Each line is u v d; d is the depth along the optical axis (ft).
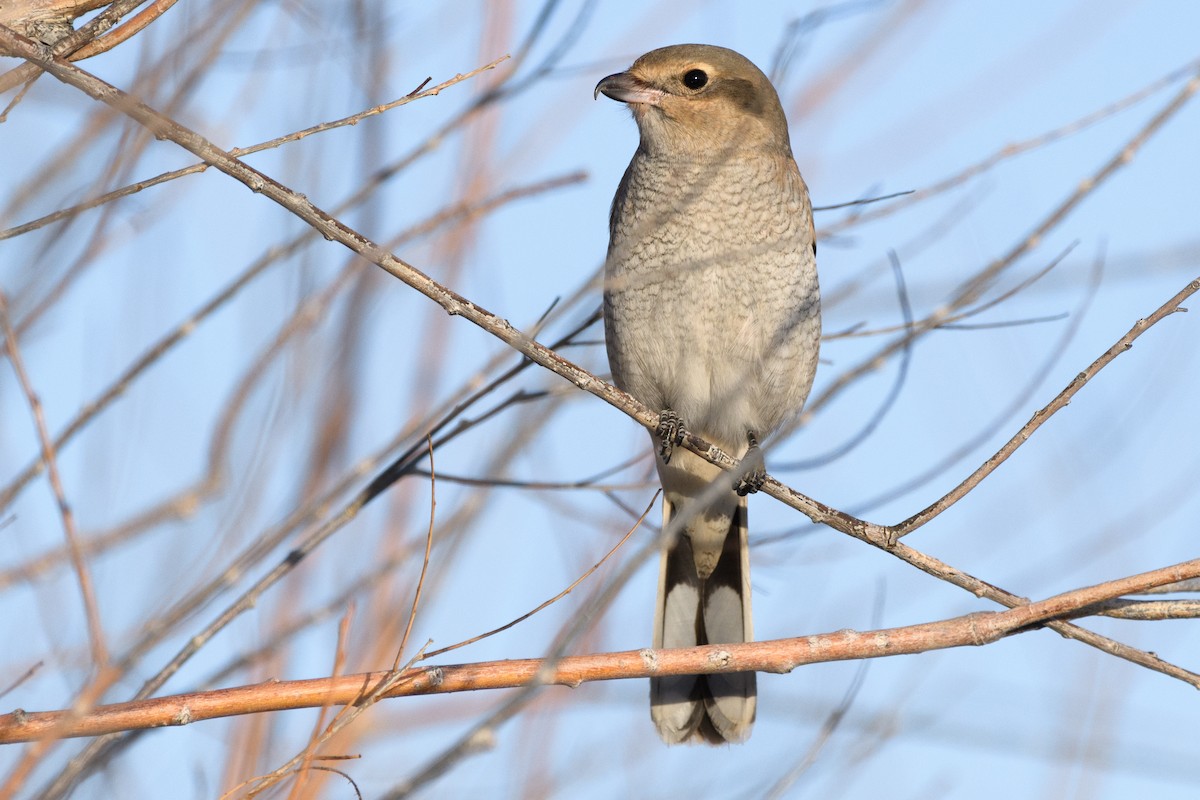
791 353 32.58
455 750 16.92
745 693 27.35
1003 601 22.26
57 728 13.83
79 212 15.71
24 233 15.67
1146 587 20.42
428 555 18.16
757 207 32.42
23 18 18.26
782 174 32.81
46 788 16.61
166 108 15.90
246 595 20.79
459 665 18.85
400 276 20.71
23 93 16.70
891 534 22.57
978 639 20.61
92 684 15.43
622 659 19.62
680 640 31.14
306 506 19.72
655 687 27.50
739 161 32.45
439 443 23.32
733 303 32.14
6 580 17.70
